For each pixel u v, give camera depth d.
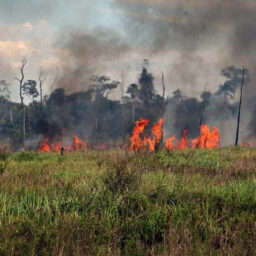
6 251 18.70
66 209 24.20
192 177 34.50
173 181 31.33
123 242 21.39
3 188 29.14
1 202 24.58
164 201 26.28
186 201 25.97
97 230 21.98
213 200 26.66
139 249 19.67
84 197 25.83
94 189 26.83
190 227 22.14
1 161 46.12
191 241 20.52
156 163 42.22
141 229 22.14
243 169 40.75
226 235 21.20
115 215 23.95
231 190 28.61
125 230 22.22
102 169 37.94
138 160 42.84
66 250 19.08
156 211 23.61
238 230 21.92
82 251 19.11
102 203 24.97
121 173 28.75
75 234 20.94
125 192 26.05
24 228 21.27
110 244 20.11
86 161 47.50
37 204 24.41
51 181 32.38
